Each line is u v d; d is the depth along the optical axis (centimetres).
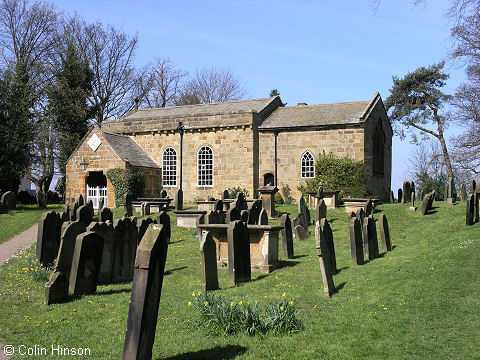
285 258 1559
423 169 4972
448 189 2661
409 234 1967
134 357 641
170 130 3762
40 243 1396
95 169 3362
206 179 3669
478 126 3866
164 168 3809
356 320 895
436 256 1300
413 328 843
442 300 959
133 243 1323
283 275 1298
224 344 789
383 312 928
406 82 4812
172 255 1620
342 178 3209
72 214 1867
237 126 3534
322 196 2720
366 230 1480
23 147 3316
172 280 1252
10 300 1046
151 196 3622
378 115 3647
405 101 4875
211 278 1134
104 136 3359
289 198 3422
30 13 4434
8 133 3228
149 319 660
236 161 3553
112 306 998
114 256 1255
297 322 866
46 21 4509
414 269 1209
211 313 863
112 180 3253
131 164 3353
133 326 650
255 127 3544
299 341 804
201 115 3662
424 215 2381
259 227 1349
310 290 1126
